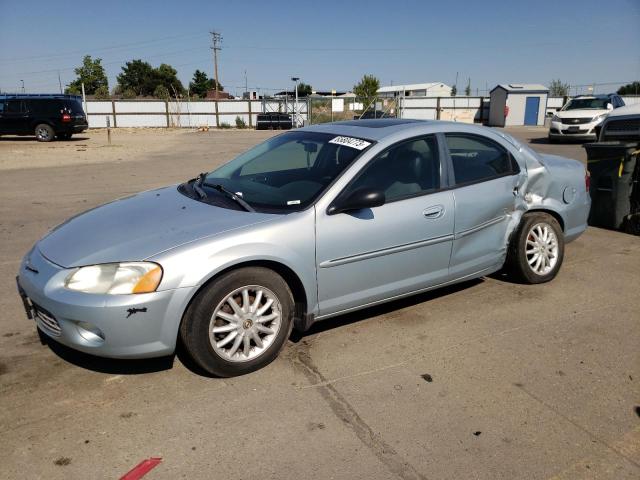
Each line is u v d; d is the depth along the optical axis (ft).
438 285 13.76
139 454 8.55
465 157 14.01
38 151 60.90
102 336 9.79
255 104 142.00
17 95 86.58
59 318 9.96
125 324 9.67
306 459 8.47
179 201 12.65
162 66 258.78
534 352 11.94
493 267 14.97
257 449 8.70
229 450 8.66
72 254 10.52
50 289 10.03
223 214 11.37
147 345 9.92
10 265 17.95
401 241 12.48
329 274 11.62
